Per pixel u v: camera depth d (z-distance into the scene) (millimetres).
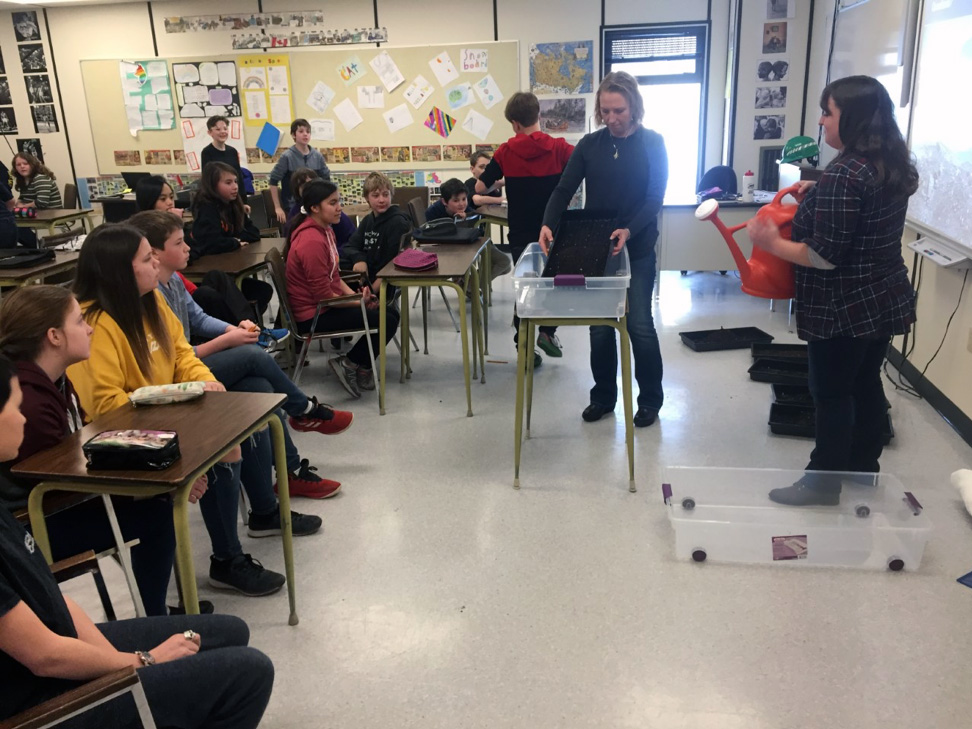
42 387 1630
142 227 2461
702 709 1740
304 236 3551
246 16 7172
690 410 3512
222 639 1499
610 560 2346
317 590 2244
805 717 1708
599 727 1696
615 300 2576
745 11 6289
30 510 1522
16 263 3820
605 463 3002
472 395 3791
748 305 5348
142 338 1977
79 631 1315
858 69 4688
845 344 2279
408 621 2088
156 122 7578
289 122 7383
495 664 1909
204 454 1536
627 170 3061
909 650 1913
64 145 7789
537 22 6793
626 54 6742
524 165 3926
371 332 3713
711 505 2453
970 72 2932
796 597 2139
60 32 7461
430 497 2775
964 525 2471
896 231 2189
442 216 5121
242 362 2605
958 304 3189
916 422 3289
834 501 2441
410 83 7117
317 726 1723
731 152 6641
